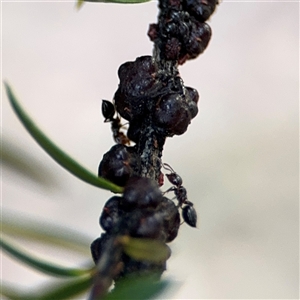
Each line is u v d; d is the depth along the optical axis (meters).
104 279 0.08
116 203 0.09
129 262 0.08
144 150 0.09
